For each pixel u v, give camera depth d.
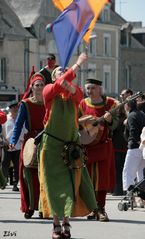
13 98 61.97
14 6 66.94
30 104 11.25
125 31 77.38
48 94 9.29
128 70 77.56
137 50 78.44
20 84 63.59
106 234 10.20
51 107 9.37
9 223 11.19
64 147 9.38
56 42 9.48
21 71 63.75
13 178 19.34
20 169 11.48
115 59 75.69
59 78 9.23
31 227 10.74
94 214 11.77
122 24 76.81
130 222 11.52
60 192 9.31
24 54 64.12
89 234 10.17
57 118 9.33
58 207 9.26
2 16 62.78
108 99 11.57
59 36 9.45
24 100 11.28
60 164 9.41
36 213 12.46
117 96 75.69
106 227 10.89
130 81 77.69
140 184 13.19
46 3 66.88
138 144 14.62
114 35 75.69
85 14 9.35
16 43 63.44
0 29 62.16
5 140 18.98
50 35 66.94
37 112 11.23
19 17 66.12
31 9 66.56
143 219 11.95
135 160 14.64
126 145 16.67
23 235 10.01
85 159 9.58
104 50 74.44
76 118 9.45
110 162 11.69
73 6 9.38
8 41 62.66
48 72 12.62
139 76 78.69
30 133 11.25
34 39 65.12
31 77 12.25
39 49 65.75
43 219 11.62
